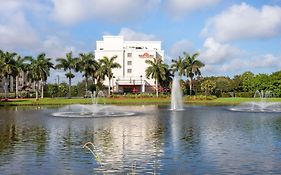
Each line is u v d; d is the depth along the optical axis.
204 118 44.12
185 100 93.69
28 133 30.33
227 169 17.52
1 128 34.12
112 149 22.64
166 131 31.11
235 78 145.50
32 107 70.94
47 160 19.62
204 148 22.78
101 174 16.81
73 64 103.94
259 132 30.23
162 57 151.50
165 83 109.88
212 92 115.12
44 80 103.94
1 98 100.25
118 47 146.75
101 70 105.69
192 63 107.50
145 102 85.81
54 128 33.72
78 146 23.78
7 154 21.25
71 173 16.98
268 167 17.86
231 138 26.84
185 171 17.19
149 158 19.95
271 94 108.62
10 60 97.31
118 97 97.69
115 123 37.94
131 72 145.88
